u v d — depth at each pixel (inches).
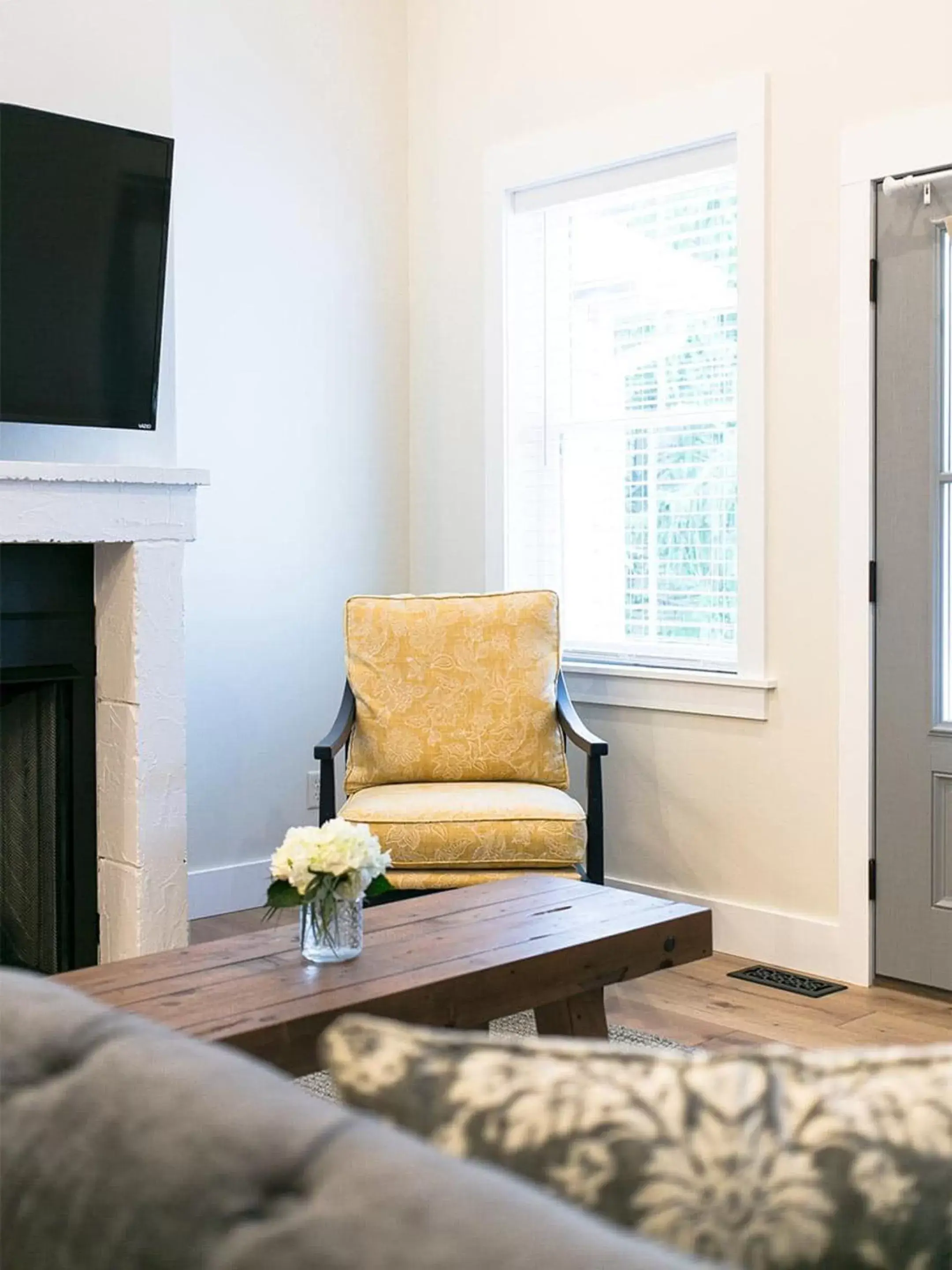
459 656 146.0
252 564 163.2
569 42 157.1
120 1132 23.8
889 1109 26.6
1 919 130.7
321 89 167.3
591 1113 26.9
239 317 160.6
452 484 174.9
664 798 152.8
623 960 92.7
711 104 143.3
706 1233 25.4
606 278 159.5
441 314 174.7
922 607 129.8
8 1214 23.9
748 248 140.9
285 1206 21.5
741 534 143.3
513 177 163.6
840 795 136.0
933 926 130.5
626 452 158.9
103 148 124.9
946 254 126.6
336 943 85.3
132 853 128.9
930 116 126.1
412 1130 27.5
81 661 131.3
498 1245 19.3
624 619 160.2
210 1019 74.8
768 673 142.0
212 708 160.2
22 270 121.3
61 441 129.9
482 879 127.3
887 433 131.4
